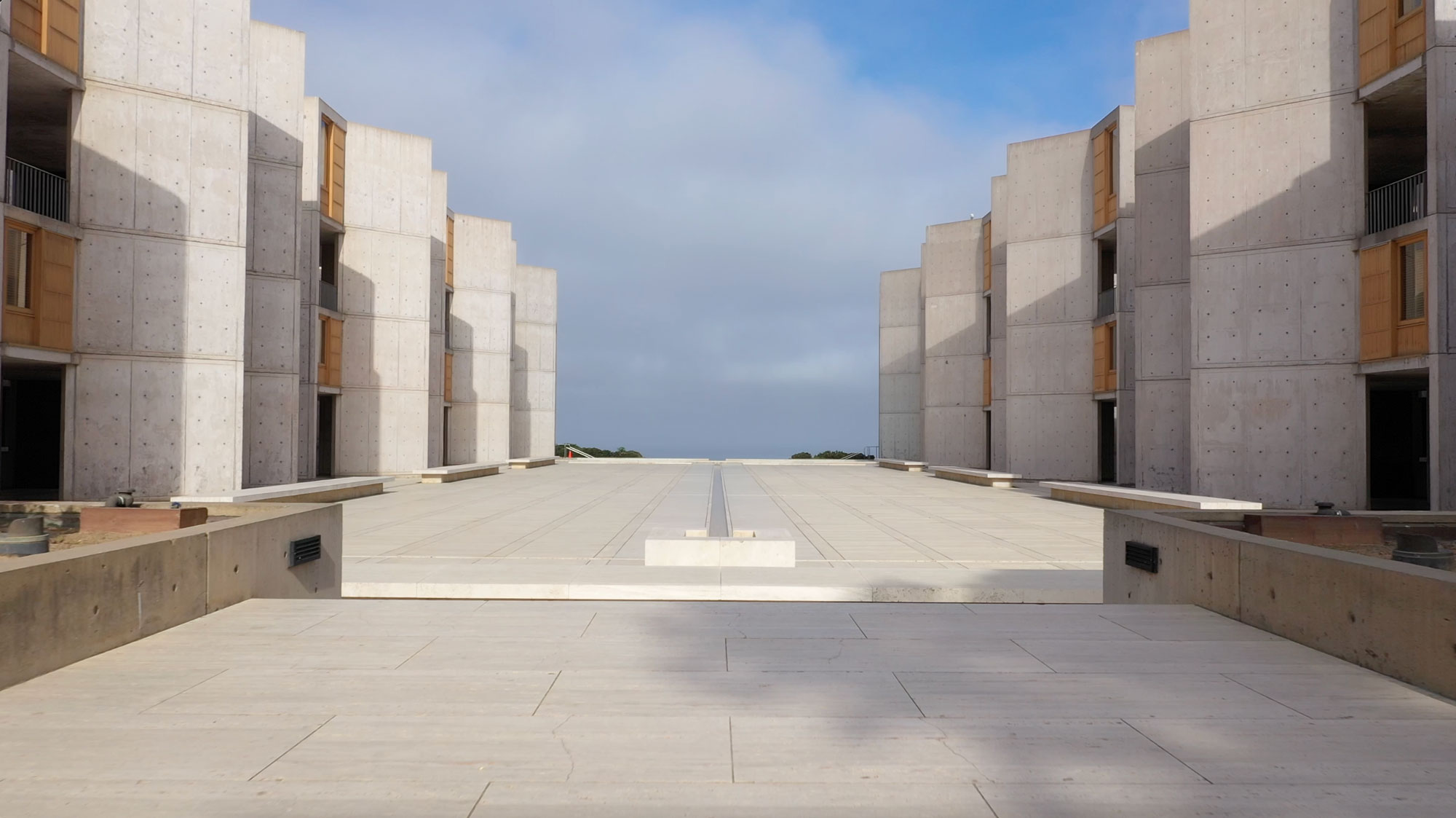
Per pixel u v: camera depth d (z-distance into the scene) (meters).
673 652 5.62
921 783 3.45
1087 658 5.50
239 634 6.04
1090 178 30.03
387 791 3.34
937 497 23.58
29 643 4.86
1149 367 24.53
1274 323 19.30
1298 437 19.02
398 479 29.81
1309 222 18.97
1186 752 3.80
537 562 10.89
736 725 4.14
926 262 40.47
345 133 30.30
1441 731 4.10
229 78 19.81
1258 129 19.55
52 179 24.02
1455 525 9.07
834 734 4.03
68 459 18.27
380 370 30.73
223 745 3.82
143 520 9.46
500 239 40.41
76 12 18.11
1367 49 18.12
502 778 3.48
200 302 19.45
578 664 5.30
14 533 7.50
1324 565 5.64
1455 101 16.06
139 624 5.86
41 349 17.31
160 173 19.08
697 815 3.15
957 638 6.06
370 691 4.68
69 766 3.57
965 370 39.50
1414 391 25.47
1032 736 4.02
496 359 40.25
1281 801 3.29
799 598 9.04
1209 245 20.02
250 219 24.23
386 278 30.84
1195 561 7.29
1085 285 30.11
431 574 9.79
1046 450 30.56
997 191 35.50
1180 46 24.34
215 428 19.56
